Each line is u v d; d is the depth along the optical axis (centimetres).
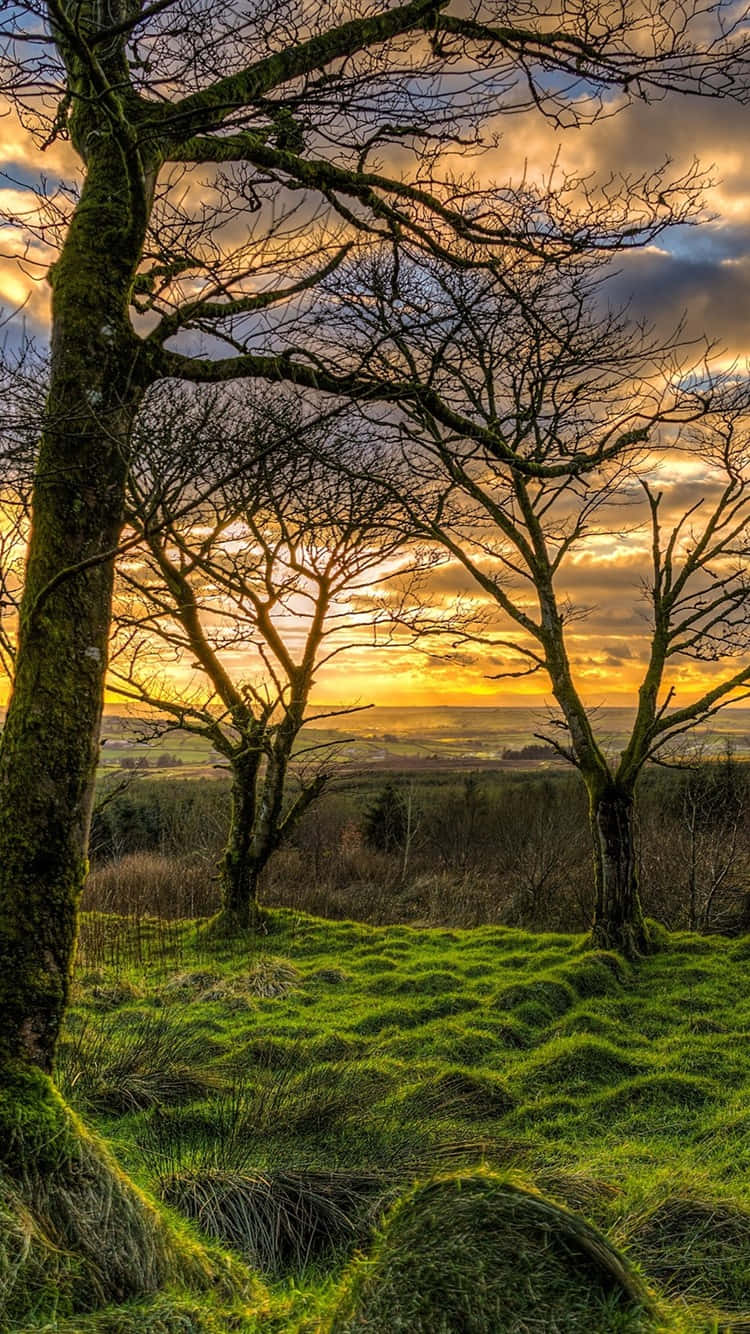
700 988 1008
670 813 2056
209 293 342
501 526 1229
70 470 333
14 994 308
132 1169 468
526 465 418
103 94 298
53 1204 279
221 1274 325
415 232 418
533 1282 215
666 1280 355
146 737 1077
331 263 387
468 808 2539
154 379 354
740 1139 575
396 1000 971
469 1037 833
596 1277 218
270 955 1193
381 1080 699
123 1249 283
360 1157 527
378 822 2383
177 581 1050
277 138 414
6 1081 300
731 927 1377
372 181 408
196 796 2425
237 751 1317
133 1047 708
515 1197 237
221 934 1311
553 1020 913
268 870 1884
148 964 1148
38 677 324
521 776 3316
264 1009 951
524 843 2064
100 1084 613
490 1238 227
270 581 1200
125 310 348
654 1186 458
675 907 1482
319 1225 447
